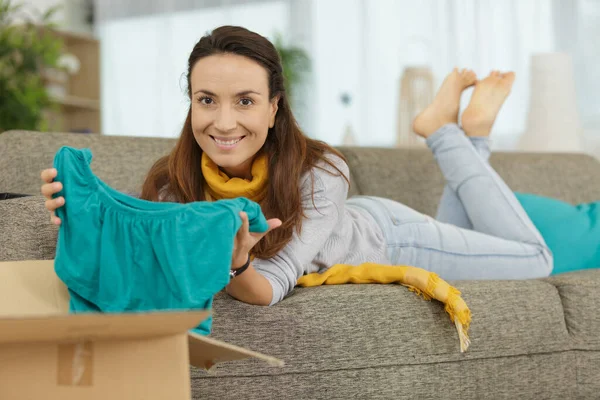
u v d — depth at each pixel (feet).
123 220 3.33
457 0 15.42
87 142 6.40
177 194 5.08
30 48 14.38
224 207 3.32
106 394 2.71
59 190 3.33
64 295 3.56
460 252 6.40
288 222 4.72
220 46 4.55
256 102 4.58
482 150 7.45
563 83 11.66
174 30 18.39
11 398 2.71
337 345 4.54
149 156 6.64
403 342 4.74
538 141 11.66
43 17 15.88
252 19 17.62
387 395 4.68
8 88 13.89
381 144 16.25
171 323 2.64
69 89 18.12
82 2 19.58
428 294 4.89
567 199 8.87
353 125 16.46
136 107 18.63
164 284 3.29
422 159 8.41
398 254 6.12
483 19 15.19
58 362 2.73
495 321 5.16
